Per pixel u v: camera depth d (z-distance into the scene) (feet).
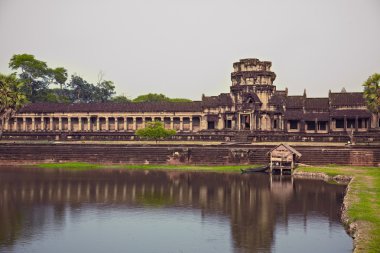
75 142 325.83
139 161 296.92
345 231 122.93
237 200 171.63
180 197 177.99
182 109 377.71
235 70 375.25
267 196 178.70
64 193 186.50
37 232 127.03
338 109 341.82
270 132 334.85
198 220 140.56
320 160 273.13
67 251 110.63
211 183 213.87
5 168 277.03
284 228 130.11
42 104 404.57
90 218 143.64
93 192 188.96
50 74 522.47
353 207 133.59
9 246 114.11
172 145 299.38
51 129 396.37
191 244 115.65
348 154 269.23
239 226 132.98
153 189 196.95
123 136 327.47
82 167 280.51
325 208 156.04
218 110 368.07
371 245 98.63
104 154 301.22
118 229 130.31
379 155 263.49
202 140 318.24
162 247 113.60
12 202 167.73
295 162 268.41
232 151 286.87
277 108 357.41
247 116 355.97
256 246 113.70
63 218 143.43
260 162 281.74
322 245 112.78
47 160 305.12
